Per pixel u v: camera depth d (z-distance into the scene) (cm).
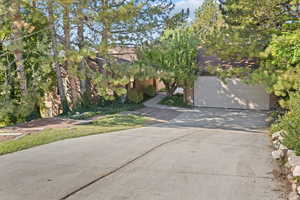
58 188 393
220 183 411
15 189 390
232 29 1240
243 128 1122
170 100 2042
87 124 1162
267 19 1284
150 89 2358
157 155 582
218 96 1825
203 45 1325
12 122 1362
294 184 378
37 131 938
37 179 431
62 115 1419
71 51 893
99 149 639
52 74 1622
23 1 746
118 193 376
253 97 1741
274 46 976
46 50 1131
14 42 845
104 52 980
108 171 471
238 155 583
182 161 534
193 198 358
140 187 397
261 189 387
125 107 1720
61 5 730
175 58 1781
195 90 1878
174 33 1834
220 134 913
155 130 990
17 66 1215
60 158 557
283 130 652
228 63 1794
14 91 1346
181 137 826
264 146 689
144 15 1459
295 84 854
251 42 1169
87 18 824
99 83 1052
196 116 1493
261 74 1002
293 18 1234
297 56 912
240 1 1316
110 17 766
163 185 405
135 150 629
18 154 591
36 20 882
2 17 717
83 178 436
